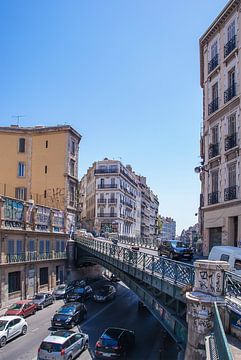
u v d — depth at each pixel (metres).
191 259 32.78
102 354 23.05
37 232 43.88
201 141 42.28
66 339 22.27
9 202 38.12
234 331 10.88
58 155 56.75
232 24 29.16
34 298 37.97
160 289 18.97
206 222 32.31
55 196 55.81
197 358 11.48
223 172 29.33
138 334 29.62
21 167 57.53
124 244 62.09
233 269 16.20
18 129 57.69
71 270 53.19
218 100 31.00
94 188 89.38
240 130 26.94
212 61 32.28
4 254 36.75
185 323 16.00
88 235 59.72
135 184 111.00
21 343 25.81
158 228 169.88
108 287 45.84
